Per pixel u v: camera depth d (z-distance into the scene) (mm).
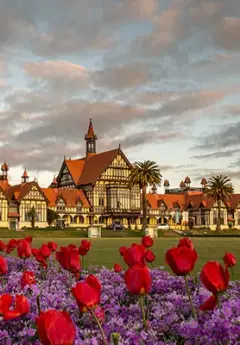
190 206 145625
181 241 7477
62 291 8516
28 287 7746
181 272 5102
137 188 130750
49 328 3312
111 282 9438
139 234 94125
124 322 6270
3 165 133750
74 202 124875
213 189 121750
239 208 148875
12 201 117188
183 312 6559
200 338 4934
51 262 13070
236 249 33406
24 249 9336
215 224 142000
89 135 138375
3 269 7750
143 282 4629
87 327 6145
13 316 5082
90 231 83375
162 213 139500
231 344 4719
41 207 118938
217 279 4570
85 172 132750
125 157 129125
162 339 5559
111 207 125438
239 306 5270
